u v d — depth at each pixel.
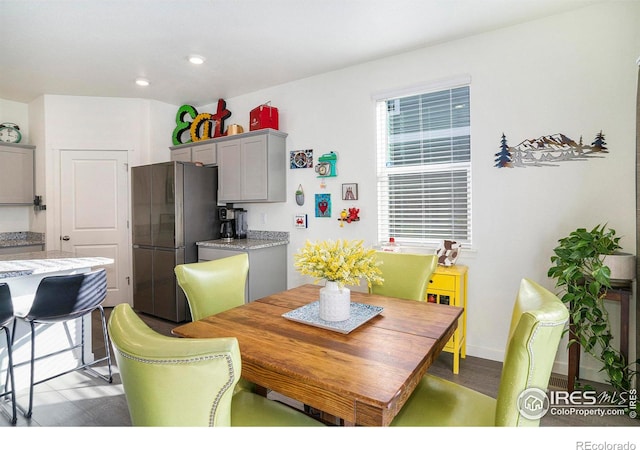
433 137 3.04
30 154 4.31
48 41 2.85
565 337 2.49
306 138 3.71
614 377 2.04
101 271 2.38
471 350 2.83
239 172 3.83
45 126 4.13
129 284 4.38
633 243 2.28
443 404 1.35
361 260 1.56
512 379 1.02
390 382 1.01
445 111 2.99
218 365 0.85
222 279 2.01
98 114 4.27
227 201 3.97
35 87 3.92
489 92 2.73
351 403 0.96
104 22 2.56
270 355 1.20
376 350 1.24
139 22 2.57
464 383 2.38
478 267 2.80
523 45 2.59
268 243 3.66
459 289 2.58
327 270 1.50
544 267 2.56
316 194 3.65
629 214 2.29
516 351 1.00
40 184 4.27
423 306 1.78
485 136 2.75
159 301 3.82
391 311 1.70
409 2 2.33
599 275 1.97
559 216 2.50
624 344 2.10
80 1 2.29
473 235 2.81
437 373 2.53
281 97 3.87
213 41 2.87
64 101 4.19
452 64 2.88
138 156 4.36
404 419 1.26
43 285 2.05
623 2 2.28
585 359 2.41
